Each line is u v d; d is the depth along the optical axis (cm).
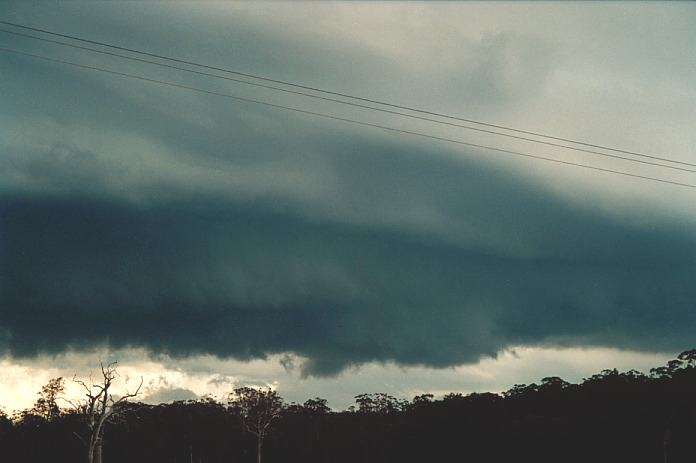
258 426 14325
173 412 14800
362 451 14275
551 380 12150
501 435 11694
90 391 8831
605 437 10725
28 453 13088
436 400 13088
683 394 10062
